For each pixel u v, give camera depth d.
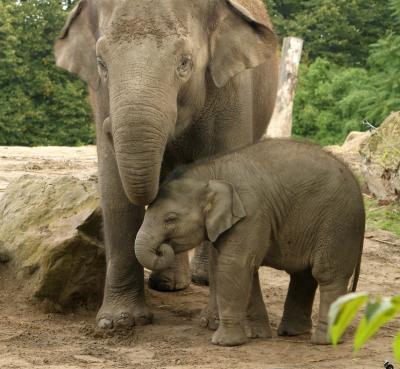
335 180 8.88
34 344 9.04
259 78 11.59
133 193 8.11
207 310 9.90
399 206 17.91
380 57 37.41
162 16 8.52
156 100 8.10
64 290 10.38
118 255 9.89
